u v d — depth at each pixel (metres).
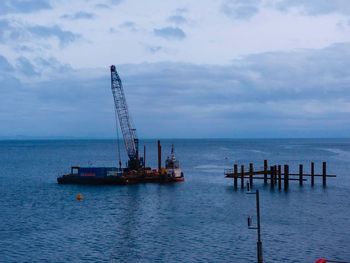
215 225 71.19
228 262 52.94
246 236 64.00
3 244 61.00
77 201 97.56
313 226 70.00
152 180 130.00
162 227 70.25
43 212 84.50
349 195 100.38
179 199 99.00
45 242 62.00
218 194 105.44
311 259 53.88
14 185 127.94
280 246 59.03
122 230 68.75
